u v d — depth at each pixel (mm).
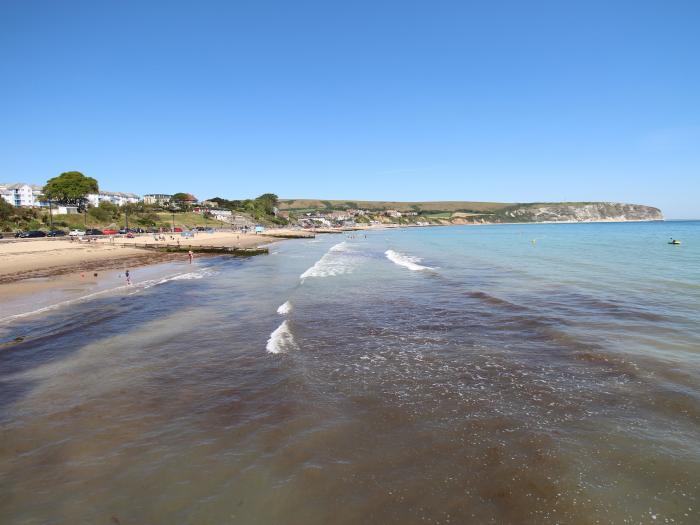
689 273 27547
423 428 7996
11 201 125750
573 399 9133
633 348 12297
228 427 8219
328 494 6145
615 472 6531
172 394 9898
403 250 61125
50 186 108688
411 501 5965
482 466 6750
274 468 6805
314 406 9031
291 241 99500
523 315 16766
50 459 7211
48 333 15375
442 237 107875
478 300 20281
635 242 65500
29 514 5852
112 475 6715
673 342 12805
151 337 14867
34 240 64125
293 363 11836
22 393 10062
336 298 21812
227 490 6285
